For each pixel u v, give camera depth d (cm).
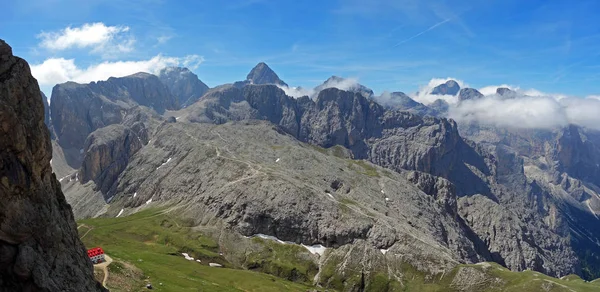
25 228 5775
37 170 6112
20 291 5628
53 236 6225
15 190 5684
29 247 5809
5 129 5588
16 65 6184
